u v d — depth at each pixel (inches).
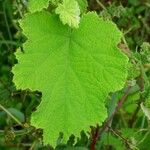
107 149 20.2
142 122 20.0
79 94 13.3
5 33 25.0
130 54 17.0
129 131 19.6
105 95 13.2
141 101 17.5
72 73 13.4
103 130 18.2
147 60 16.9
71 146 18.5
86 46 13.3
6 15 24.2
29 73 13.2
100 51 13.3
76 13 13.0
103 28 13.3
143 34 23.9
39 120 13.4
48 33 13.4
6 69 24.2
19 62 13.2
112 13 19.3
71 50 13.4
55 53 13.4
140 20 24.5
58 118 13.4
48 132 13.5
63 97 13.4
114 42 13.2
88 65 13.3
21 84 13.2
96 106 13.3
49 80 13.3
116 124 23.2
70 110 13.4
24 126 18.5
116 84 13.1
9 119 20.3
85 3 14.4
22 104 20.6
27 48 13.2
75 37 13.4
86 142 20.0
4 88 19.4
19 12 18.7
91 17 13.4
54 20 13.4
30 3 13.2
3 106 20.0
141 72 17.6
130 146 17.8
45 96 13.3
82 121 13.4
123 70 13.1
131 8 22.9
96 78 13.3
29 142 21.8
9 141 19.0
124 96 18.3
